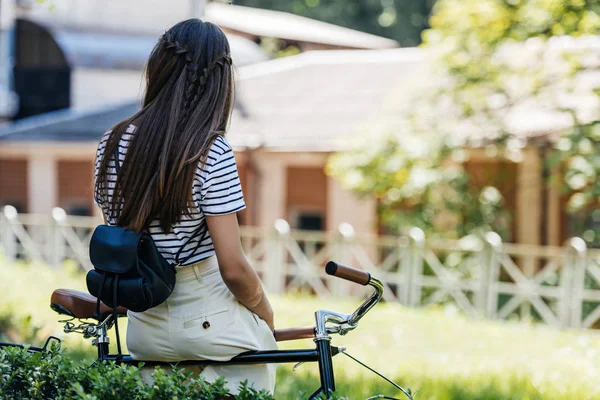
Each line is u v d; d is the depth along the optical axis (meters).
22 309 9.10
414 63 18.55
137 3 25.81
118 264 3.02
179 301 3.12
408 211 13.95
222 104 3.12
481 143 12.84
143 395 2.93
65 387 3.13
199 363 3.19
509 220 13.73
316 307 11.28
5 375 3.14
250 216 15.98
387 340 9.22
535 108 13.55
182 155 2.99
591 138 11.62
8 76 25.19
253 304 3.15
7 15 24.55
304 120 16.17
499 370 7.62
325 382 3.17
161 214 3.03
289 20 34.06
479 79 12.81
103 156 3.19
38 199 19.66
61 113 23.70
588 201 11.66
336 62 19.75
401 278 12.73
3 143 19.16
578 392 6.64
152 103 3.13
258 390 3.24
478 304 11.94
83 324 3.41
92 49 24.23
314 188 15.55
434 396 6.33
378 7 38.16
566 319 11.21
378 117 13.88
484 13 12.16
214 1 32.50
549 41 12.40
